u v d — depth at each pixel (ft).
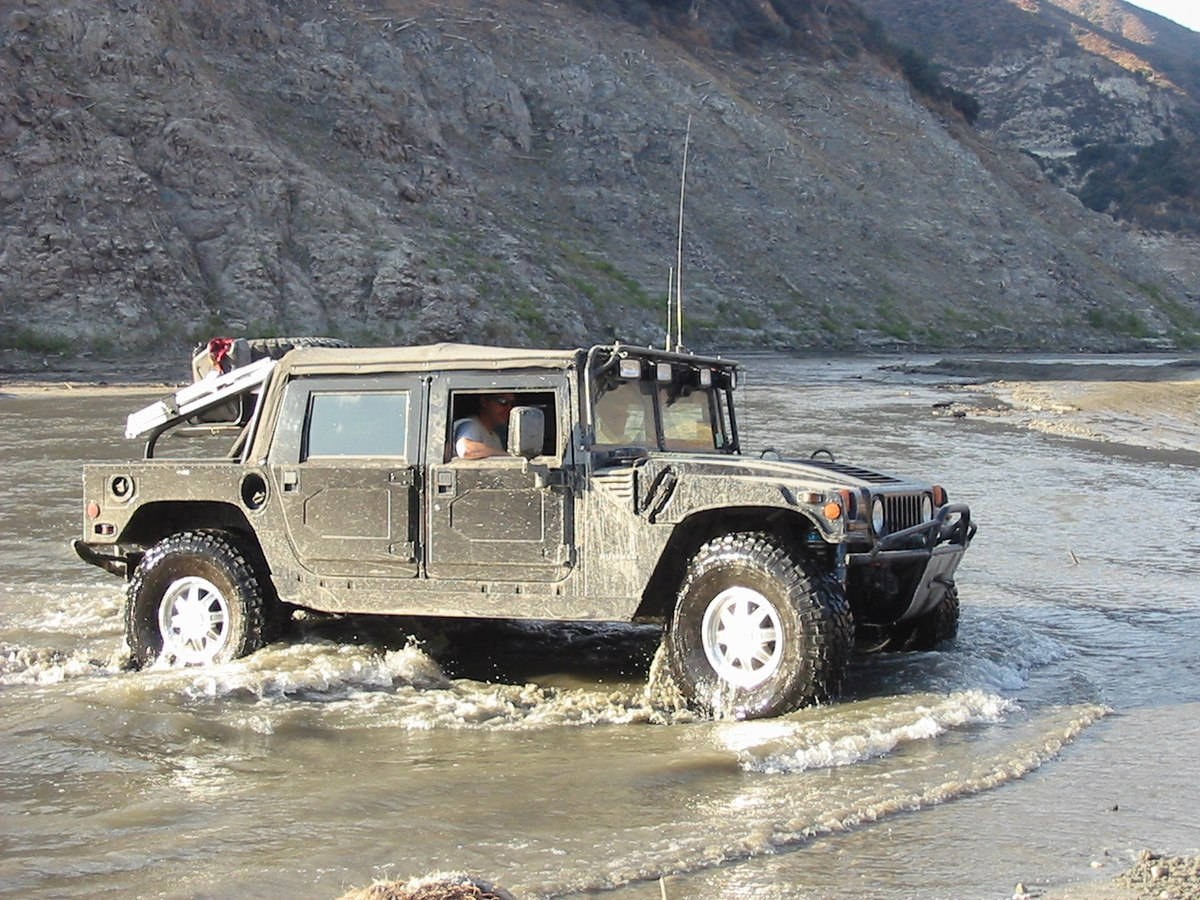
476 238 237.25
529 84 296.51
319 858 16.80
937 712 22.95
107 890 15.85
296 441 26.58
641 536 24.06
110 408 110.83
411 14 297.94
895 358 248.32
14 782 20.17
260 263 195.00
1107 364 215.31
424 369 25.77
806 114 344.49
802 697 22.75
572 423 24.70
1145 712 24.06
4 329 171.12
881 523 23.71
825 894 15.66
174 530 28.66
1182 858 16.60
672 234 279.69
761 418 101.76
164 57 212.84
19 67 196.65
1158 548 43.19
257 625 26.81
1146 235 572.10
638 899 15.56
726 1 380.17
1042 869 16.40
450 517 25.21
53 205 184.85
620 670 27.50
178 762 21.15
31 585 36.94
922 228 322.75
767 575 22.93
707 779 19.94
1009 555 41.75
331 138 238.07
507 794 19.33
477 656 28.60
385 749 21.77
